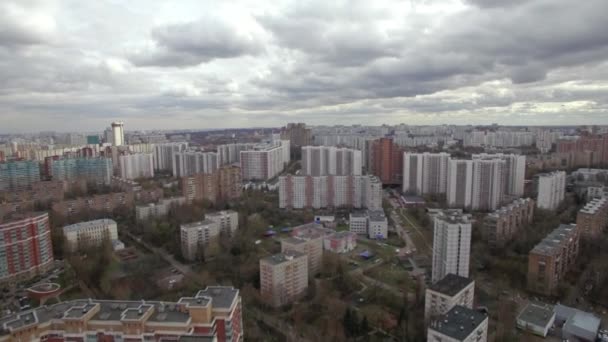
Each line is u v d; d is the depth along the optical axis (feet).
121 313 454.40
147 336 433.48
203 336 394.32
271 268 640.17
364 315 593.42
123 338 434.71
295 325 585.63
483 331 468.34
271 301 646.33
